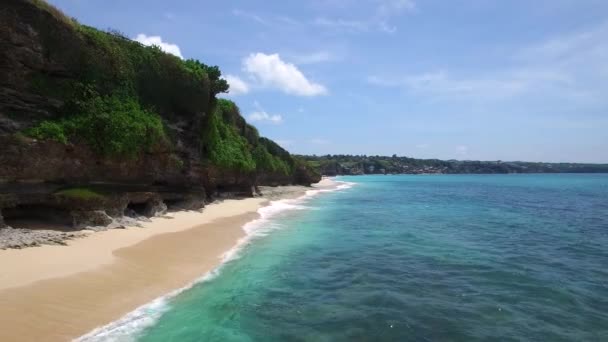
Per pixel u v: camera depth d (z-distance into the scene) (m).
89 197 18.98
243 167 42.69
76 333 9.21
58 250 14.88
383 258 18.27
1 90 17.09
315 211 36.84
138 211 24.41
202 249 17.91
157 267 14.41
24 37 17.97
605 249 21.22
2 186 16.77
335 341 9.77
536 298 12.97
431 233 25.59
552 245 22.23
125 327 9.80
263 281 14.31
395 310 11.78
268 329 10.35
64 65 20.20
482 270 16.39
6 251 14.12
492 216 35.97
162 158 26.19
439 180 152.50
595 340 10.02
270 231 24.44
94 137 20.59
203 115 32.88
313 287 13.88
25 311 9.68
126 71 24.77
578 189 86.38
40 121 18.56
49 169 18.53
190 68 30.88
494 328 10.63
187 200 29.52
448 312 11.69
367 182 126.00
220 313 11.16
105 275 12.80
